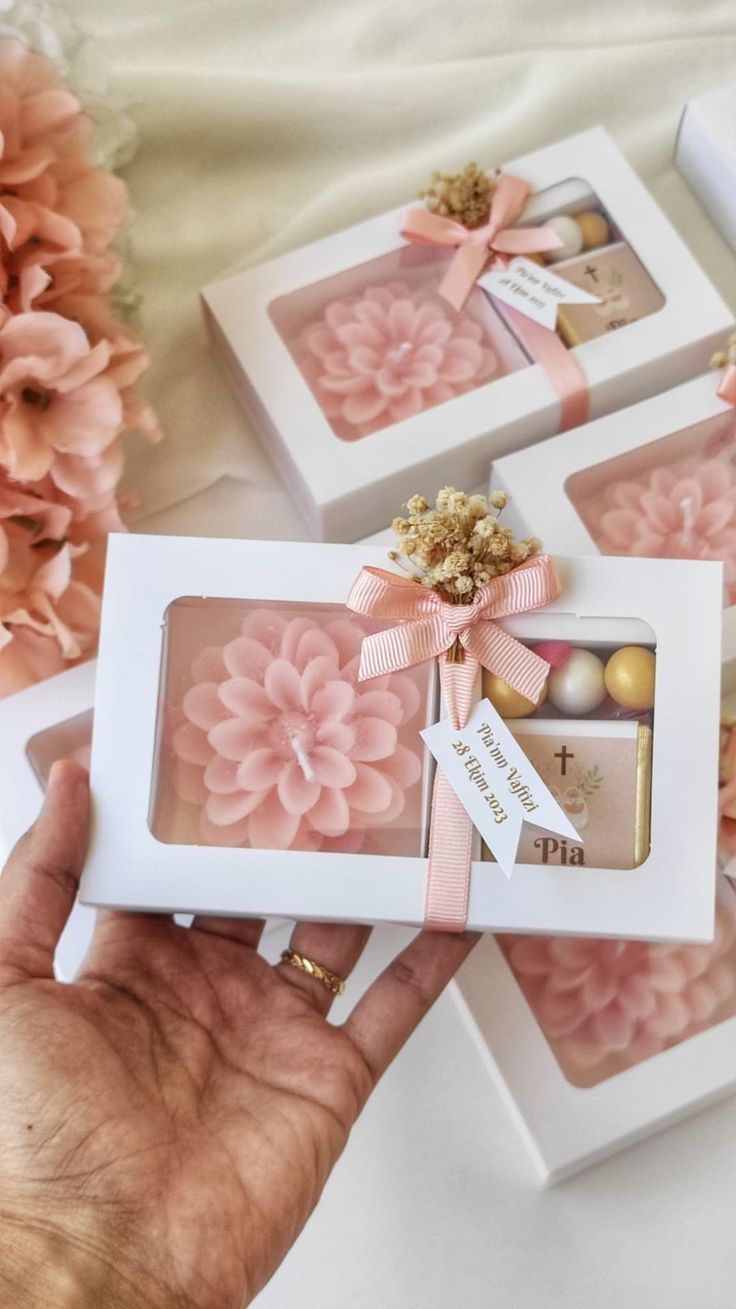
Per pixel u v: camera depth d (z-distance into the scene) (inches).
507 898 13.5
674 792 13.7
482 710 13.7
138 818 13.6
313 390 17.9
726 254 20.1
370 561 14.2
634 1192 16.8
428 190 18.6
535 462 17.1
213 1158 13.3
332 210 20.0
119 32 19.8
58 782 13.6
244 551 14.2
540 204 18.7
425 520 13.7
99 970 14.3
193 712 14.2
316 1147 13.7
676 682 13.9
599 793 13.9
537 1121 15.6
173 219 19.9
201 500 19.2
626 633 14.1
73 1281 12.0
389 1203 16.8
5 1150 12.6
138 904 13.5
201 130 19.9
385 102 20.1
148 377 19.2
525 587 13.6
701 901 13.5
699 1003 16.2
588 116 20.2
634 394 18.1
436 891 13.5
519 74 20.2
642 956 16.4
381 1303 16.5
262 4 20.1
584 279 18.3
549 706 14.2
